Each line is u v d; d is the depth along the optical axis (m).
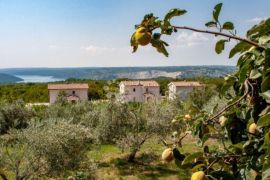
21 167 13.69
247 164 2.06
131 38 1.93
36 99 66.12
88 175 14.66
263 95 1.84
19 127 29.77
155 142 23.80
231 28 1.99
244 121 2.34
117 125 20.81
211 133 2.40
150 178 16.97
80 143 14.25
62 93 54.56
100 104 26.73
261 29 1.92
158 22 1.89
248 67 2.02
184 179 16.64
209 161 2.08
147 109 21.20
